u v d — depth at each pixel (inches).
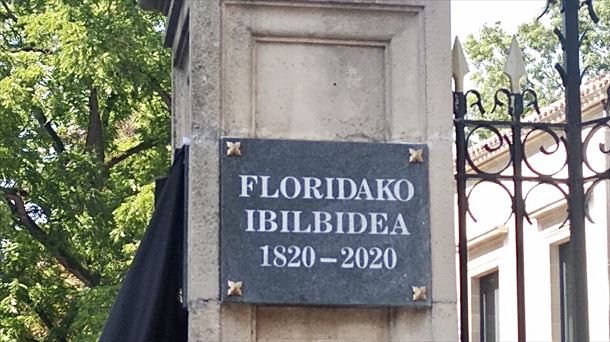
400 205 204.7
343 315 203.8
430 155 206.4
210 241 200.5
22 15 727.1
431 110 207.5
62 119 721.0
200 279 199.5
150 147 743.7
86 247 709.3
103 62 662.5
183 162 217.6
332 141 205.9
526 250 623.2
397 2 208.7
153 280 212.7
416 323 203.5
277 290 200.2
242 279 199.8
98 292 633.6
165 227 215.6
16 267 704.4
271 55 208.2
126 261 680.4
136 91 697.0
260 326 201.8
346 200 203.9
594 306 550.3
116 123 753.6
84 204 703.7
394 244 203.6
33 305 702.5
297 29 207.6
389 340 203.8
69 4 679.7
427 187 205.6
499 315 642.2
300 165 204.2
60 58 665.6
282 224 202.1
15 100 673.0
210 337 198.5
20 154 688.4
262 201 202.5
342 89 208.7
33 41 702.5
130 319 212.2
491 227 644.1
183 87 237.8
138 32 681.0
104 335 211.6
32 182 699.4
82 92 710.5
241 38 206.5
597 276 550.9
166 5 246.2
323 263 201.8
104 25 673.0
